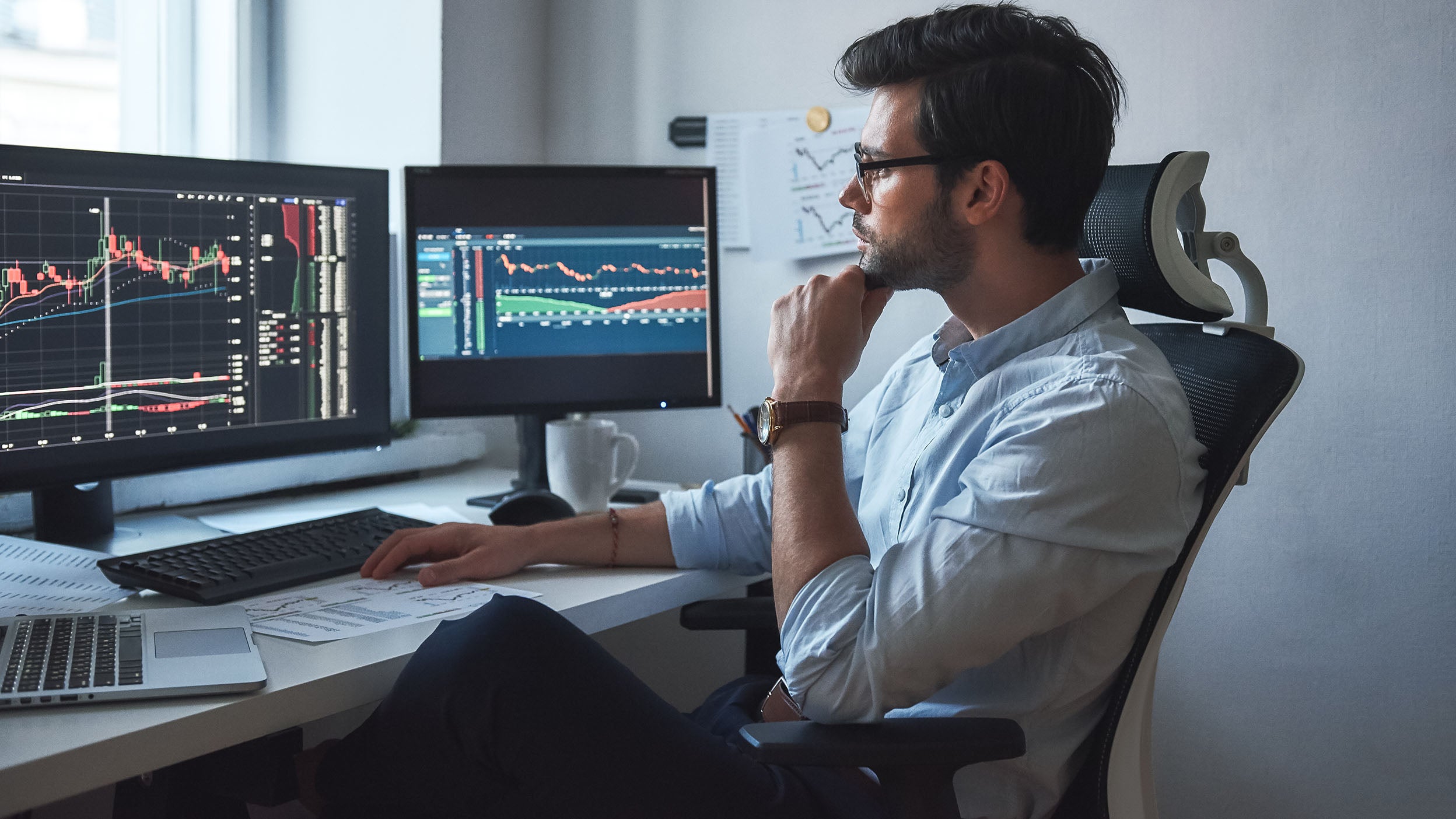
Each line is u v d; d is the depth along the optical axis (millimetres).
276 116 1892
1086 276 996
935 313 1687
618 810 826
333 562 1127
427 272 1519
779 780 904
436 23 1740
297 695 801
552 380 1565
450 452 1823
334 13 1828
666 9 1873
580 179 1555
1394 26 1366
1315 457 1447
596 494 1461
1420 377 1379
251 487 1557
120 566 1042
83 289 1203
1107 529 834
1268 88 1443
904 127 988
